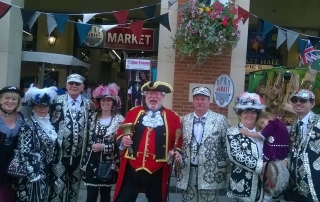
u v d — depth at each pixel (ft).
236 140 13.34
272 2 34.94
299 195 13.39
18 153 13.60
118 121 16.81
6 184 13.76
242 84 26.04
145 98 15.51
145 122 14.93
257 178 13.23
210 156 14.71
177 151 14.55
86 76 39.27
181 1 25.67
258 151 13.19
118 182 15.07
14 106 13.64
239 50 25.99
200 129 14.96
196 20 23.68
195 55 25.22
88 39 32.99
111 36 33.06
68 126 16.47
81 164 16.87
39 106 14.55
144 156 14.64
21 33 27.99
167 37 25.90
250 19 35.45
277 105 25.52
